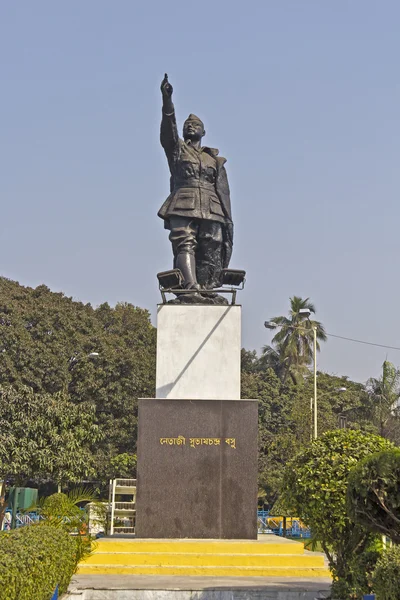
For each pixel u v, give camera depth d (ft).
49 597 25.88
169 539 41.19
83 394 119.65
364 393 143.23
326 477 31.30
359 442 32.58
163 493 42.24
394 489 27.40
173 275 44.98
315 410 94.32
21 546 24.11
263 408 136.46
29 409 75.72
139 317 135.85
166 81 46.88
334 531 31.89
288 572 37.88
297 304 163.73
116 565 37.99
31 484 118.83
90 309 133.08
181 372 44.75
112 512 50.80
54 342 119.75
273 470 123.03
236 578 36.86
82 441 79.15
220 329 45.27
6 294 124.88
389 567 23.58
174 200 48.67
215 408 43.21
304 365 160.86
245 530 41.91
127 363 121.49
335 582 31.24
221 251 49.73
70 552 29.76
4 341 115.65
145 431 42.96
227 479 42.42
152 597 32.71
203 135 50.62
